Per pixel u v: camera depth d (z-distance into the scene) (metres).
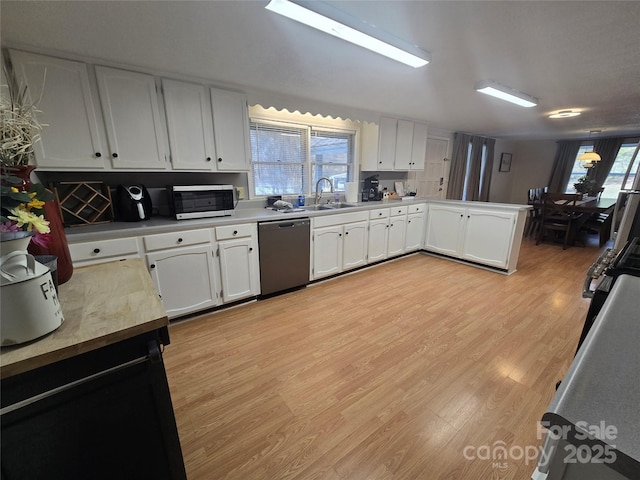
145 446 0.90
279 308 2.67
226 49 1.84
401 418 1.48
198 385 1.71
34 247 0.95
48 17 1.44
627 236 1.99
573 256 4.32
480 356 1.98
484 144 6.49
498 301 2.81
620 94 2.85
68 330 0.75
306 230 3.00
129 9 1.38
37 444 0.73
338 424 1.45
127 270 1.20
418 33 1.65
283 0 1.30
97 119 2.00
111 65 2.00
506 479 1.19
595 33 1.62
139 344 0.83
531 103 3.11
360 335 2.23
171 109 2.27
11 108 0.93
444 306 2.71
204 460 1.27
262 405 1.56
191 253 2.32
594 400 0.44
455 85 2.57
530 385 1.71
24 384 0.68
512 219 3.38
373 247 3.75
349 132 4.02
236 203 3.08
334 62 2.04
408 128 4.20
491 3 1.34
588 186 5.69
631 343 0.58
